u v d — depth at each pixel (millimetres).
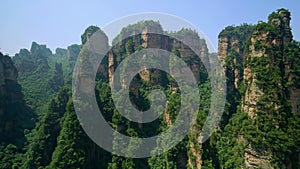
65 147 64625
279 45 66438
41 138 71000
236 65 90062
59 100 79375
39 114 93250
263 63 62812
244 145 59094
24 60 133500
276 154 55094
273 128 56688
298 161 56094
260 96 59531
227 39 103875
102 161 67375
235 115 71875
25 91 104188
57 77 121000
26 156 72125
